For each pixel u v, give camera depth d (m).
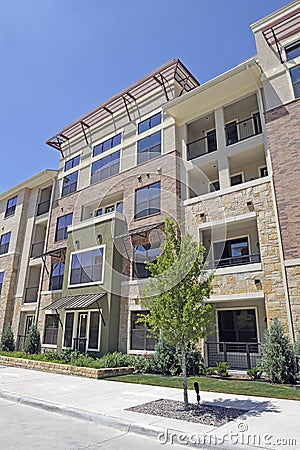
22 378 10.15
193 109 14.97
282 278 10.25
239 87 13.57
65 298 15.15
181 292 5.95
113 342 13.13
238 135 14.91
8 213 23.67
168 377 9.98
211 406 6.05
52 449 3.97
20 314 19.45
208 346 11.93
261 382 8.86
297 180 10.74
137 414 5.53
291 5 13.01
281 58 12.62
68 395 7.33
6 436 4.51
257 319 11.81
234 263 12.97
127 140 17.30
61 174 21.11
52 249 19.19
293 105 11.71
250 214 11.58
